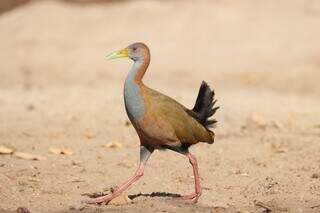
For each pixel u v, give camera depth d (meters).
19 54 28.64
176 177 11.78
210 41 28.94
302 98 21.89
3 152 12.88
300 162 12.92
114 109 18.44
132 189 10.99
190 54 27.77
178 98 20.22
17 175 11.45
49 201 10.12
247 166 12.62
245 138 15.12
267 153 13.67
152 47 28.64
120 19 31.34
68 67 26.98
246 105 19.67
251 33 29.47
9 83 24.70
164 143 9.84
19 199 10.18
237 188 11.15
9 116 17.25
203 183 11.43
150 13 31.67
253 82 24.80
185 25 30.34
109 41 29.39
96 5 35.44
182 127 9.81
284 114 18.28
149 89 9.91
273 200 10.27
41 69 26.91
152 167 12.41
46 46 29.27
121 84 24.27
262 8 32.00
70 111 18.09
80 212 9.48
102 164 12.55
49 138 14.77
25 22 31.83
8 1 36.84
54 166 12.23
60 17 32.03
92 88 22.97
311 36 29.05
